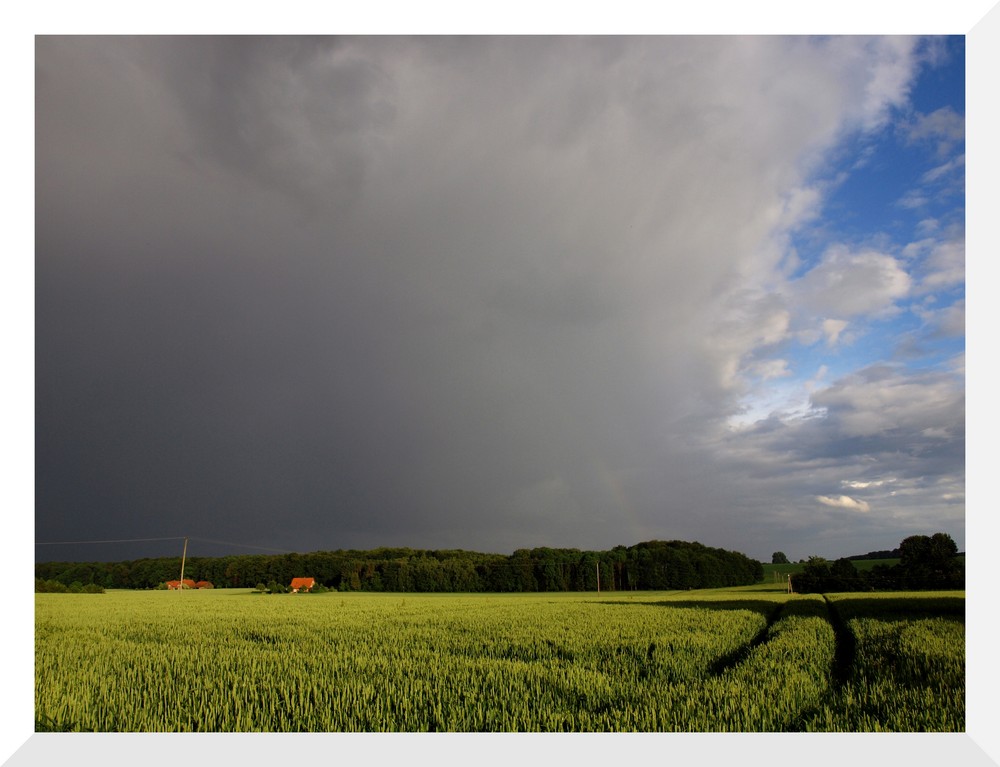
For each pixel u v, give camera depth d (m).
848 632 21.92
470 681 11.68
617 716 9.39
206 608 37.31
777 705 9.99
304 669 13.38
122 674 13.18
